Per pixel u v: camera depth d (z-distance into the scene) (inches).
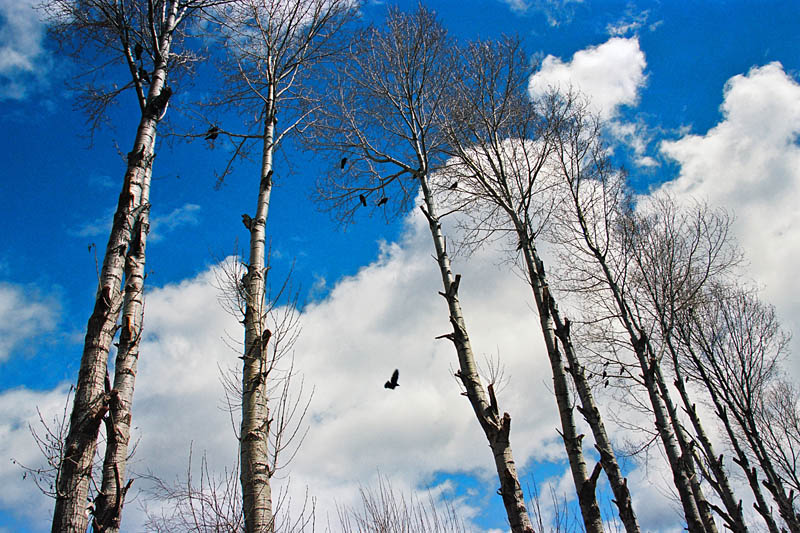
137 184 248.5
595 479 283.6
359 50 424.2
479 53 427.5
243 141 373.7
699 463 437.7
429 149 427.2
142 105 282.8
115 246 225.0
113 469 207.6
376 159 427.8
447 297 325.1
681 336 557.6
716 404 513.7
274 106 362.0
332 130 418.0
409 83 429.1
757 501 458.3
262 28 373.4
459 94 424.8
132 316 249.4
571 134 477.7
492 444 274.5
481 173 418.6
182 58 344.2
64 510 173.5
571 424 314.3
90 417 187.6
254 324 259.9
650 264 502.0
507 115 421.1
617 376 464.8
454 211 390.3
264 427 237.6
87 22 311.7
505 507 259.3
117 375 232.4
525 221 389.1
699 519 364.5
